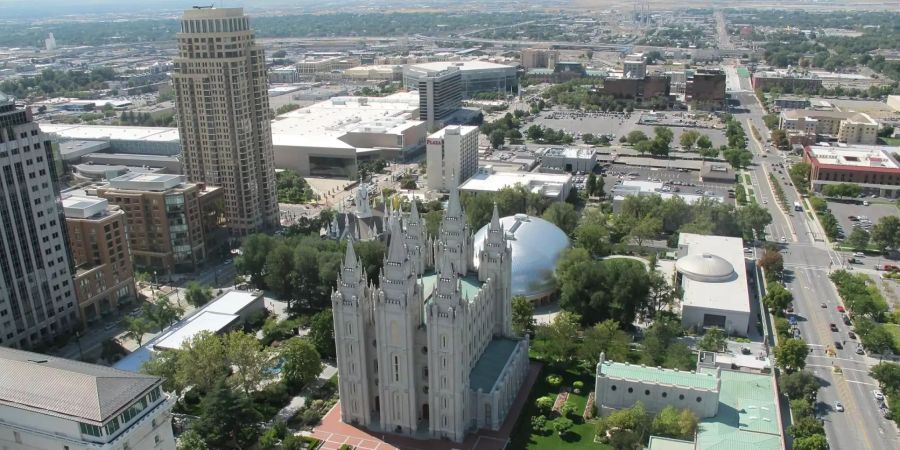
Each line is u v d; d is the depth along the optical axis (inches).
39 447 5423.2
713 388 7047.2
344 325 7135.8
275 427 7155.5
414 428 7253.9
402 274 6761.8
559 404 7839.6
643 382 7308.1
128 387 5497.1
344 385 7386.8
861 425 7381.9
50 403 5319.9
